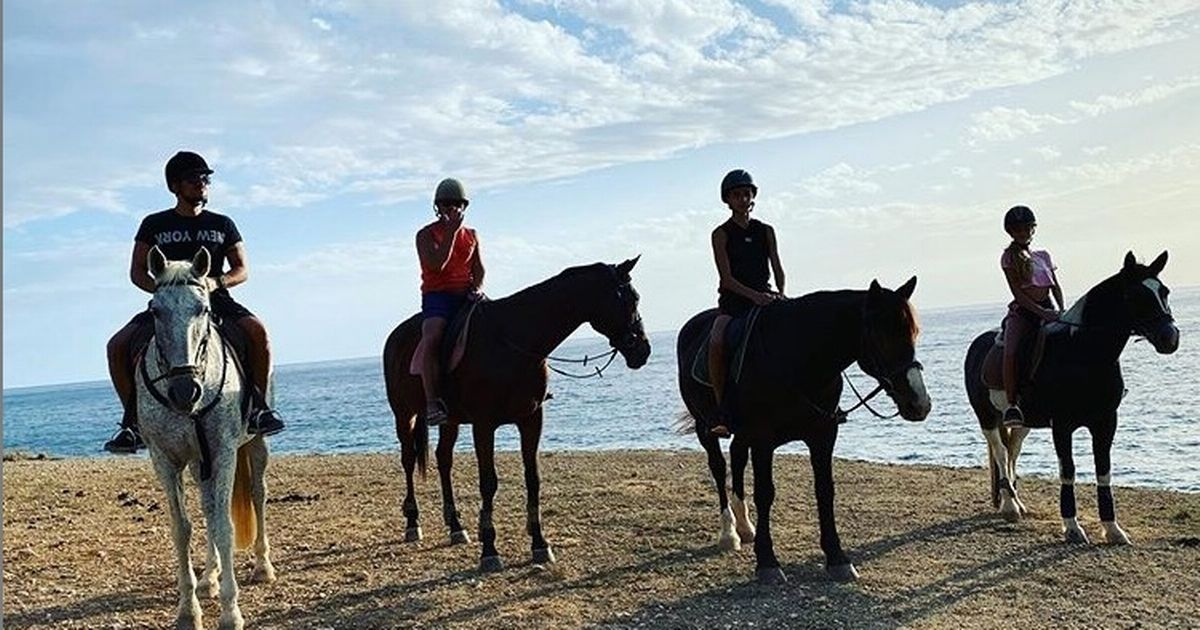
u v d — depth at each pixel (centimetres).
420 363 789
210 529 615
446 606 673
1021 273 820
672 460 1517
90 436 5197
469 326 780
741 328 724
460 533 893
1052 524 884
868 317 649
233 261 688
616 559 804
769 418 700
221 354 620
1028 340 827
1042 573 711
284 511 1127
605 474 1349
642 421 3117
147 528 1017
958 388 3312
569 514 1016
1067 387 798
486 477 781
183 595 628
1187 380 3009
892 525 909
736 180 747
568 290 763
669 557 805
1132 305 772
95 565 830
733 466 852
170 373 560
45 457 2102
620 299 764
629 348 771
